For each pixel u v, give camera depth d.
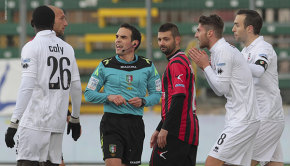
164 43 15.88
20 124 14.53
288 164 22.70
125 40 16.62
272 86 17.31
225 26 42.78
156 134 16.39
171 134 15.31
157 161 15.65
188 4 43.31
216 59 15.46
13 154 24.80
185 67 15.41
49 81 14.54
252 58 17.14
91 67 43.22
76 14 43.59
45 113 14.49
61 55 14.88
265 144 17.45
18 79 36.41
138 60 16.97
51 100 14.62
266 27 44.38
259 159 17.53
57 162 15.05
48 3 38.78
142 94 16.91
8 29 43.09
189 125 15.46
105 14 43.34
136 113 16.69
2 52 43.22
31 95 14.22
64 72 14.88
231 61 15.24
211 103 44.03
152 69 17.09
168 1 43.41
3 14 43.16
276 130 17.42
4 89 36.31
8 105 36.25
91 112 41.06
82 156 24.53
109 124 16.53
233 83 15.39
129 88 16.62
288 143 26.95
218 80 15.23
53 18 14.92
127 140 16.52
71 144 26.92
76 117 15.98
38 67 14.44
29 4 43.03
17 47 43.31
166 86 15.73
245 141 15.44
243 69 15.44
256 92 17.44
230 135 15.33
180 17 43.44
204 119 35.66
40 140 14.50
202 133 29.84
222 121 34.53
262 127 17.31
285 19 44.25
